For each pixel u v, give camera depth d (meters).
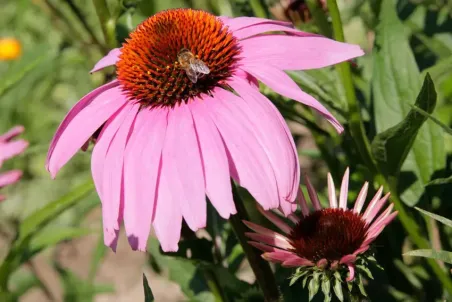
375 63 0.52
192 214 0.44
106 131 0.47
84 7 0.91
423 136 0.52
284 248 0.46
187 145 0.45
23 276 0.70
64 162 0.47
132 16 0.59
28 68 0.63
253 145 0.45
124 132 0.47
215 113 0.46
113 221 0.46
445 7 0.61
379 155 0.50
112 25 0.56
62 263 0.96
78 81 1.14
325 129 0.59
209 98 0.46
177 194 0.45
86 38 0.81
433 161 0.52
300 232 0.46
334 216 0.46
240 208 0.47
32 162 1.07
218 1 0.60
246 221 0.47
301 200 0.48
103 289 0.68
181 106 0.47
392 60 0.52
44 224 0.58
